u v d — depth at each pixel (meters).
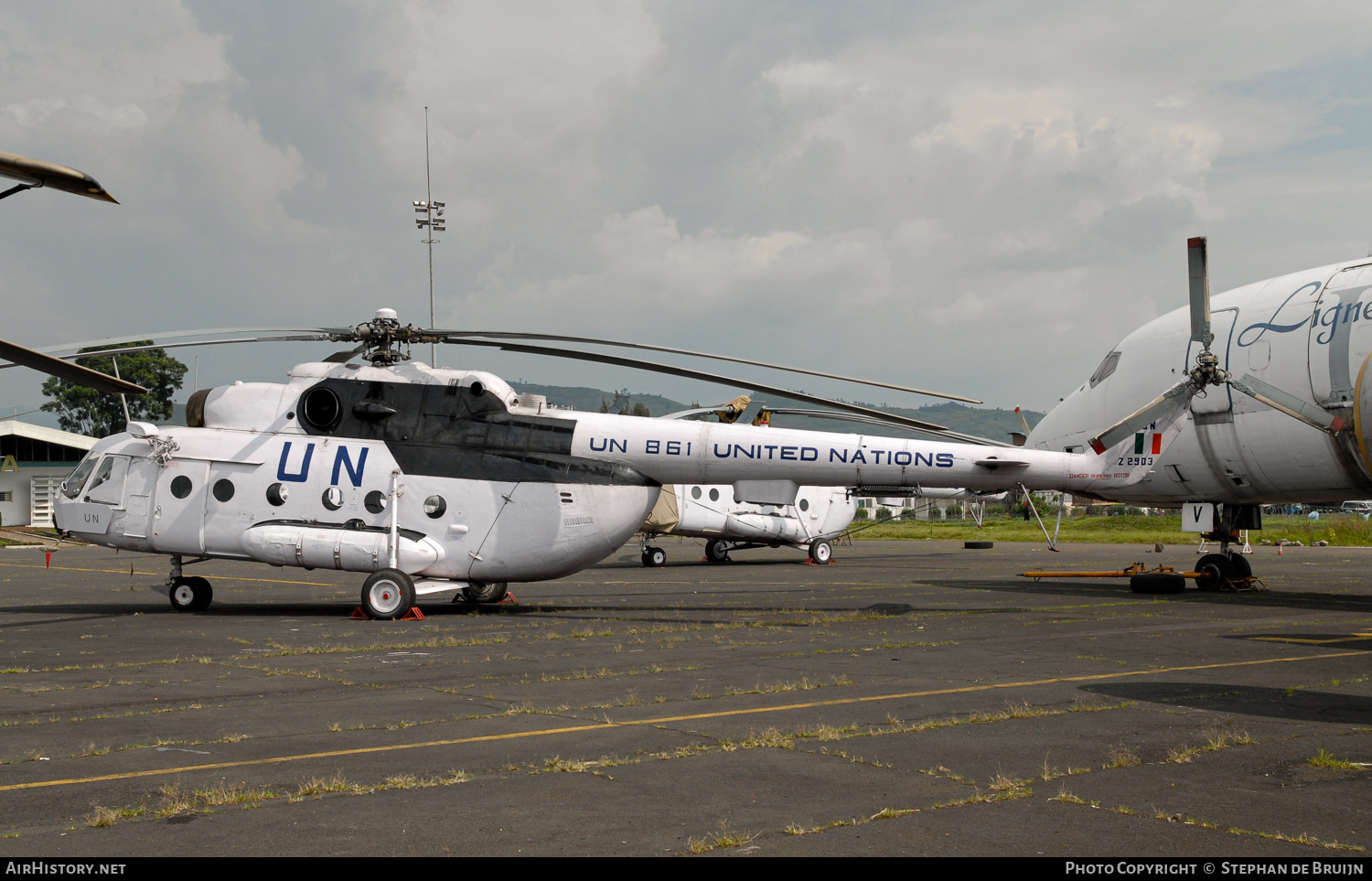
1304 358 20.00
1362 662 12.12
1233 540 23.20
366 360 19.52
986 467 19.48
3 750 7.72
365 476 18.47
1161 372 22.84
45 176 8.99
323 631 15.66
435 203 46.72
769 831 5.73
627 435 19.08
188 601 19.03
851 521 37.12
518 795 6.44
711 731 8.32
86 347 15.40
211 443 18.95
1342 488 20.08
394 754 7.56
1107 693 10.06
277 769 7.11
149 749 7.75
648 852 5.39
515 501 18.44
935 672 11.41
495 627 16.22
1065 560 38.34
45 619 17.58
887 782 6.73
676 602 20.67
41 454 64.75
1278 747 7.70
